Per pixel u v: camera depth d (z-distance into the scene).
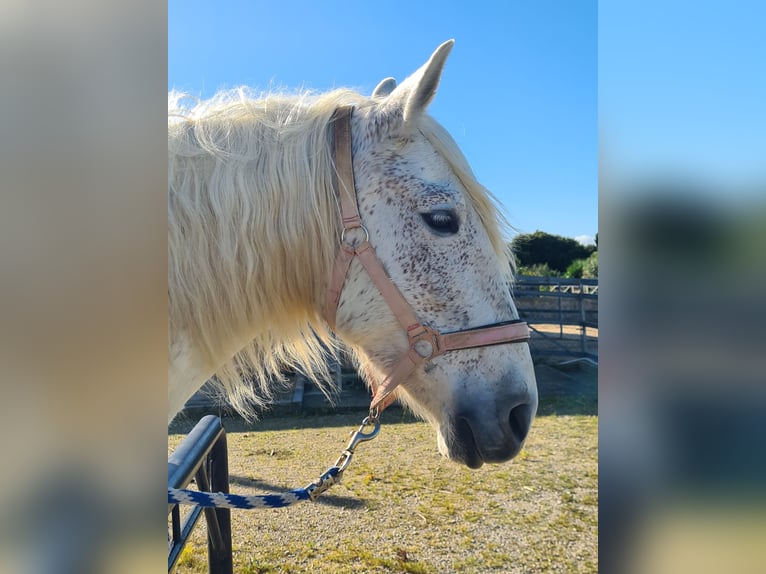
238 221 1.02
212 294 1.01
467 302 1.08
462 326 1.08
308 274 1.11
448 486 3.10
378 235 1.07
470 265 1.09
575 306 6.98
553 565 2.19
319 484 0.94
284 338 1.19
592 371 6.05
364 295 1.09
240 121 1.08
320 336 1.24
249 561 2.26
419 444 3.96
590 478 3.21
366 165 1.09
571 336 7.00
